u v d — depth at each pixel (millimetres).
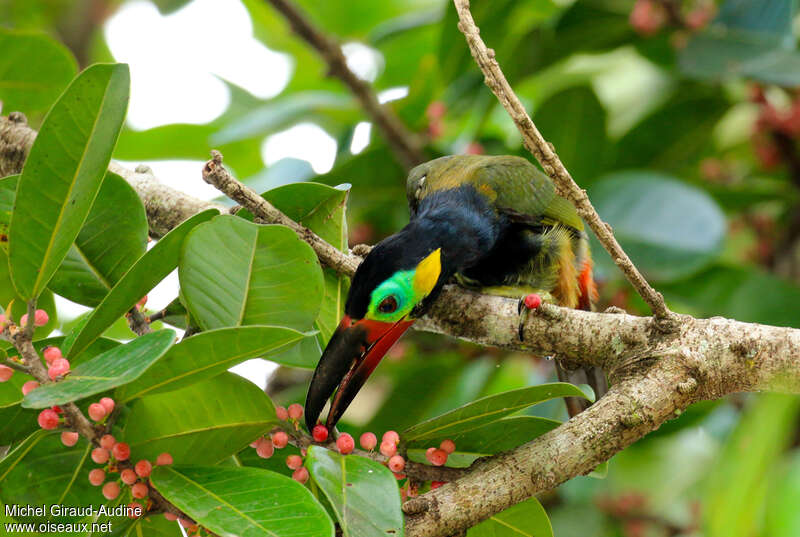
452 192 10008
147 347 5383
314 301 6762
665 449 14414
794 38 12000
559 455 6395
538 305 7738
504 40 12719
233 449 6527
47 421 5941
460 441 6902
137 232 7133
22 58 10875
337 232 7996
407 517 6078
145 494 6227
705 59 12008
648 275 11242
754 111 14359
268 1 12258
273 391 12305
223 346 5691
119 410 6195
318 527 5367
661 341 7023
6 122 9766
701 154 13898
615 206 11562
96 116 5953
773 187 13781
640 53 13578
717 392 6930
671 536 13359
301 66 16328
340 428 11227
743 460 4594
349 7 15914
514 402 6465
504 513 6934
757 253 13969
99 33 17016
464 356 12438
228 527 5395
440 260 8922
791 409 4547
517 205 10289
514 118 6191
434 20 13117
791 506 4812
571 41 13008
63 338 6727
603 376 9008
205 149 14609
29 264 5965
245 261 6629
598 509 13484
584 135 12758
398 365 12891
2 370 5820
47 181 5988
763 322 11438
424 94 13109
